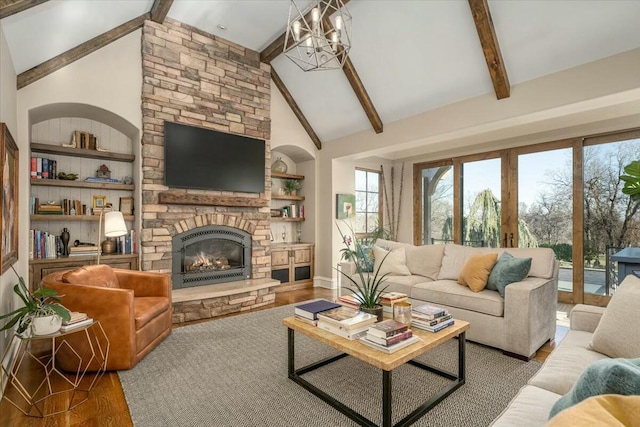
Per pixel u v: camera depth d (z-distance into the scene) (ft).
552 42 10.21
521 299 8.89
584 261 14.82
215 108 14.58
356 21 12.59
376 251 14.03
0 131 7.48
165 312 10.37
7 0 7.45
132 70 12.80
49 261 11.40
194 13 13.11
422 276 13.08
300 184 20.33
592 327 6.72
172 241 13.47
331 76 15.56
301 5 12.35
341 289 14.39
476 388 7.36
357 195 21.24
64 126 12.88
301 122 18.56
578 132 14.87
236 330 11.34
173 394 7.18
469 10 10.58
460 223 19.24
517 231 16.81
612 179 14.15
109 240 13.10
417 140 14.87
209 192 14.53
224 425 6.12
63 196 12.85
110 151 13.75
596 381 2.65
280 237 19.67
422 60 12.75
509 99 11.77
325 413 6.49
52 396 7.11
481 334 9.74
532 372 8.14
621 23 9.09
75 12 9.75
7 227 8.18
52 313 6.86
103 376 8.01
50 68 11.05
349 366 8.49
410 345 6.33
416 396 7.05
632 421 2.13
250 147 15.66
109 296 8.18
